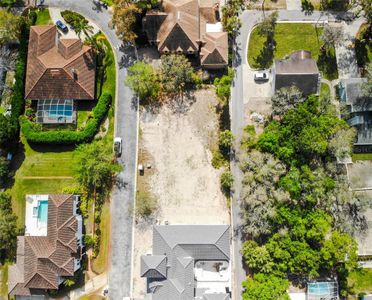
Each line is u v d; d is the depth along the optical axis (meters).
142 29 80.88
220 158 79.50
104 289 76.38
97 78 81.81
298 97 75.62
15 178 79.38
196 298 72.81
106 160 76.50
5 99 81.62
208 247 73.12
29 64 80.06
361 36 82.69
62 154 80.00
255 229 72.69
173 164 79.50
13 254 77.50
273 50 82.50
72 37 83.25
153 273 72.06
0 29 78.25
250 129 80.00
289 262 71.94
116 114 81.00
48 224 74.62
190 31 78.06
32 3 84.50
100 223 78.00
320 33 83.06
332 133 73.75
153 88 80.69
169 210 78.19
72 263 73.69
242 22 83.31
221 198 78.38
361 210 77.12
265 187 72.56
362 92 75.81
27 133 78.94
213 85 81.62
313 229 71.81
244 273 76.25
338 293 74.81
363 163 79.19
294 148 74.19
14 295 76.69
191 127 80.62
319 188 72.06
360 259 76.50
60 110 79.50
